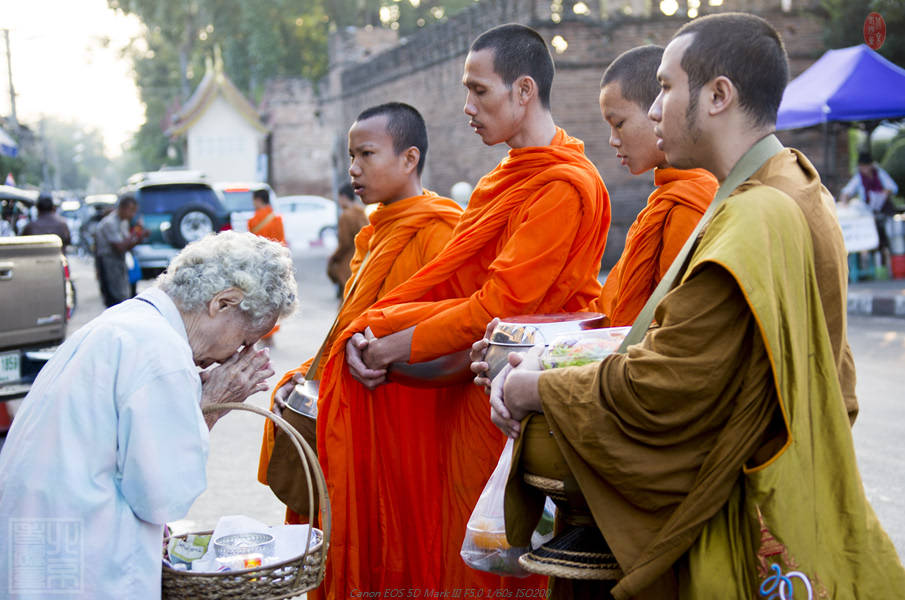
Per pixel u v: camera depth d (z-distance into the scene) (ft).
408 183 11.20
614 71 9.28
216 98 133.59
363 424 10.84
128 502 7.21
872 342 31.96
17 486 7.06
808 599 6.17
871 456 18.69
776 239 6.33
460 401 10.35
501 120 10.00
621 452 6.63
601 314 9.22
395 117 11.09
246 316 8.00
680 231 8.61
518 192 9.73
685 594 6.53
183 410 7.31
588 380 6.82
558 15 59.36
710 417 6.50
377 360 9.96
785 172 6.77
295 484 10.88
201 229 48.96
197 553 8.31
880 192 46.32
